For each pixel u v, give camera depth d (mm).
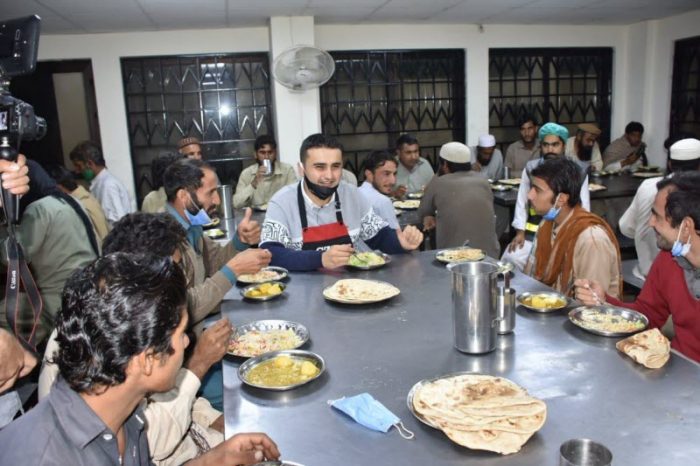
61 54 5746
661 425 1082
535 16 6090
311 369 1371
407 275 2223
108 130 5945
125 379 834
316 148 2285
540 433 1073
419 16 5824
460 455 1025
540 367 1356
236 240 2455
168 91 6098
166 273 865
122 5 4566
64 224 2682
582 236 2090
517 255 3480
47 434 806
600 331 1520
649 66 6793
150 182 6262
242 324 1736
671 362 1367
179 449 1433
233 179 6410
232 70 6203
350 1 4945
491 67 6828
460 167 3662
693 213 1592
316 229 2445
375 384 1309
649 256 3062
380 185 3779
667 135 6715
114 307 796
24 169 1538
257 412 1210
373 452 1048
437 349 1495
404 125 6754
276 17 5492
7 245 1566
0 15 4742
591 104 7227
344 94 6516
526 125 6062
